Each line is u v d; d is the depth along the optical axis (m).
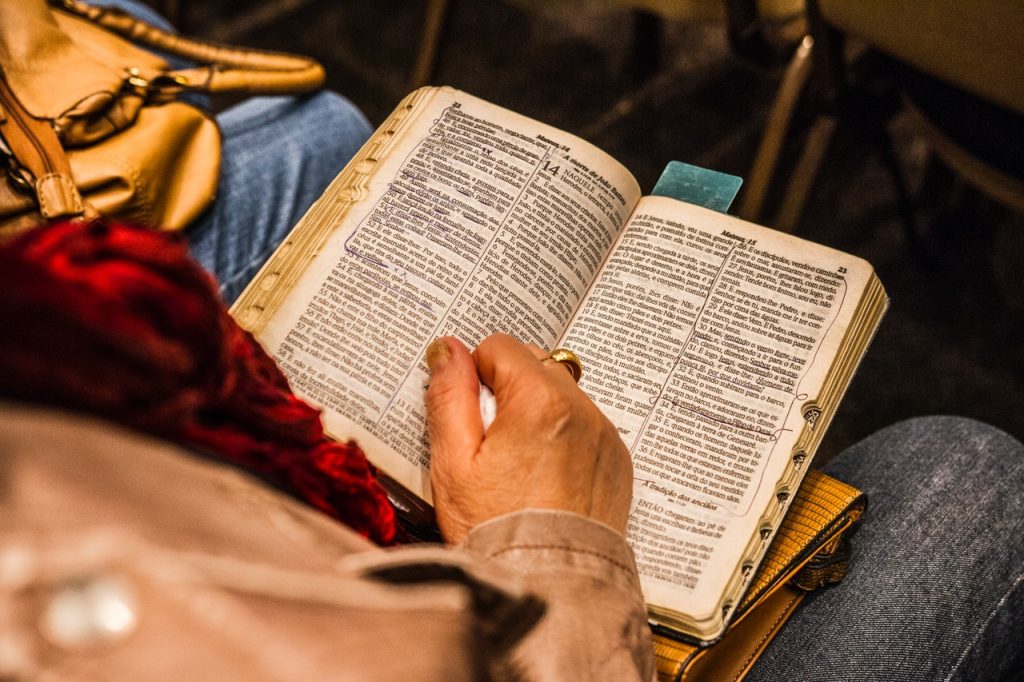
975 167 0.95
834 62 1.04
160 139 0.79
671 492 0.57
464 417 0.54
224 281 0.83
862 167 1.42
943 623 0.67
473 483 0.52
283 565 0.24
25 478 0.22
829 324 0.61
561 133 0.67
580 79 1.56
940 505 0.71
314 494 0.44
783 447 0.58
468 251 0.62
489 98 1.55
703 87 1.54
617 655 0.46
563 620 0.45
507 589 0.31
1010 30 0.75
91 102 0.75
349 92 1.58
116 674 0.20
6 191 0.72
